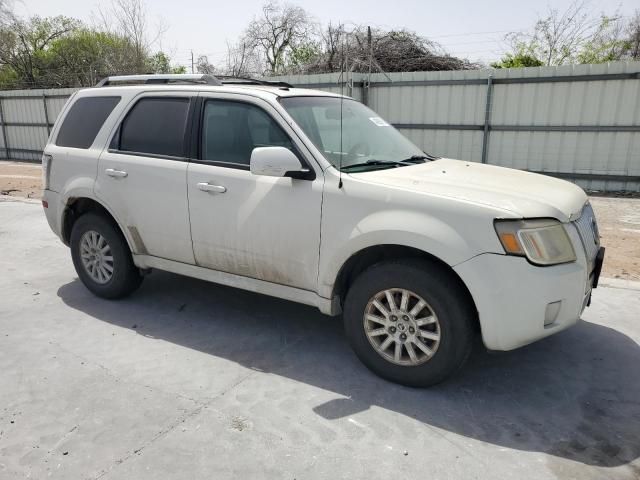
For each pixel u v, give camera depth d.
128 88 4.61
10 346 4.00
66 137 4.92
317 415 3.11
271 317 4.58
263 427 2.99
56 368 3.66
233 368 3.68
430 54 17.25
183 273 4.32
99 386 3.43
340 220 3.38
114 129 4.56
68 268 6.00
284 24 25.30
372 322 3.46
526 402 3.27
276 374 3.60
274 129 3.73
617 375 3.60
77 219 4.90
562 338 4.14
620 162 11.09
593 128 11.08
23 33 34.66
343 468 2.65
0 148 21.19
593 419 3.09
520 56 20.62
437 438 2.90
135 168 4.32
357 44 16.09
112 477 2.58
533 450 2.81
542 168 11.77
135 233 4.45
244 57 21.28
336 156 3.63
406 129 12.94
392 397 3.30
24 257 6.49
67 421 3.04
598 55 20.17
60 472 2.62
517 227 2.94
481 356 3.86
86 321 4.48
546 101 11.37
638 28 20.17
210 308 4.77
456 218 3.03
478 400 3.28
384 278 3.29
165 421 3.04
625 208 9.62
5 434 2.92
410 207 3.16
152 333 4.25
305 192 3.51
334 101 4.34
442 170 3.81
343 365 3.72
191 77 4.38
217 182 3.88
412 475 2.61
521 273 2.94
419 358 3.31
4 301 4.94
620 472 2.64
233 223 3.84
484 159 12.24
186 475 2.60
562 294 3.04
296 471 2.63
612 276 5.62
